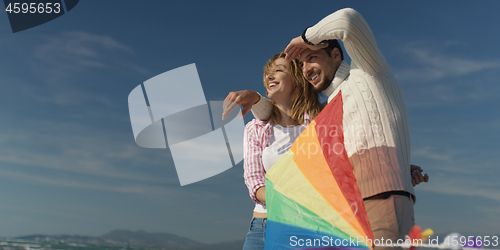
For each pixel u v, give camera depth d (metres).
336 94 1.76
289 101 2.22
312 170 1.57
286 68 2.20
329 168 1.51
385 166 1.48
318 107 2.18
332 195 1.45
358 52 1.61
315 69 1.89
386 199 1.42
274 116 2.24
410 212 1.40
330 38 1.69
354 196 1.39
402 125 1.62
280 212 1.59
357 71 1.72
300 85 2.18
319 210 1.46
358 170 1.55
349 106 1.68
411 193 1.47
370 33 1.59
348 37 1.57
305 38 1.79
